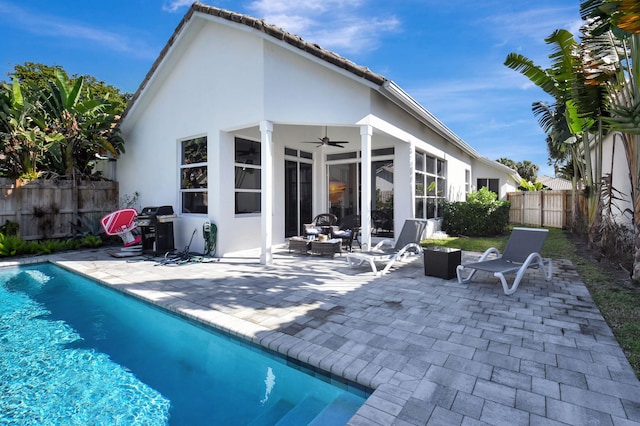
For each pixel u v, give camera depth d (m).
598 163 8.95
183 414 2.98
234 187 9.03
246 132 9.40
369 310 4.60
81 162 11.76
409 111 9.09
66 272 7.69
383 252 7.20
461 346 3.53
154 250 8.93
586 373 3.00
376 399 2.65
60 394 3.26
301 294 5.38
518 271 5.39
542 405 2.57
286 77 7.77
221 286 5.91
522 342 3.61
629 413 2.47
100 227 11.00
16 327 4.86
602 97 7.73
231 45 8.30
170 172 9.99
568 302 4.86
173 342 4.44
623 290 5.38
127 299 5.72
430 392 2.74
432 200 12.72
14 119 9.66
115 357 4.01
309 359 3.29
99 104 10.97
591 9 5.86
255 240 9.62
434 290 5.52
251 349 3.83
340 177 12.00
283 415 2.98
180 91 9.58
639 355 3.31
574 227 12.34
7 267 7.97
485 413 2.48
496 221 12.30
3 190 9.46
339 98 7.79
